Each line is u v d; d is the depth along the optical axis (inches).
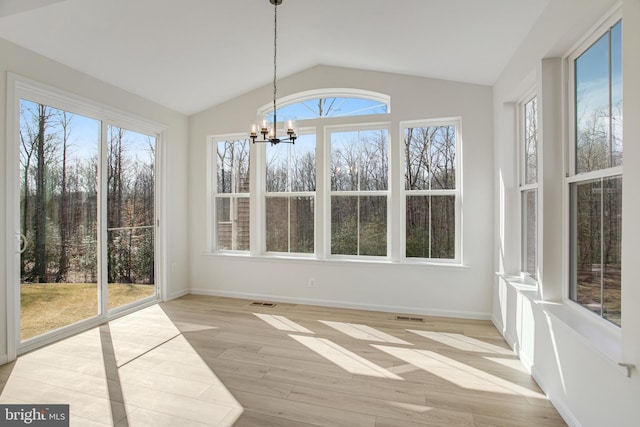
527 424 72.7
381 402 80.8
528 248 114.3
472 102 142.5
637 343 52.0
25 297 110.3
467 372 95.9
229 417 74.6
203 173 184.4
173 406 78.6
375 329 130.2
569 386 72.4
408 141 154.9
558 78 89.2
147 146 163.9
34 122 113.0
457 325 134.8
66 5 94.4
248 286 175.9
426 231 152.1
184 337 121.6
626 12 55.1
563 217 88.0
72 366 98.5
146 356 105.5
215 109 181.8
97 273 136.3
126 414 75.4
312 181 169.5
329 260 160.7
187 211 186.7
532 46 96.9
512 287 112.3
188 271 186.9
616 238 66.8
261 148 177.9
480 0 90.7
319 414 75.9
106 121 139.9
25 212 110.4
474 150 142.2
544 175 89.9
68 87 121.8
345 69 159.5
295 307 159.9
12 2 84.7
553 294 89.4
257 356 105.9
